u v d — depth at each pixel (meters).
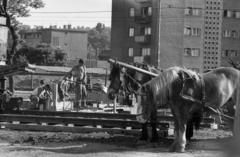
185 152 13.67
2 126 18.73
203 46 75.25
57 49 100.69
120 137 16.55
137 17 76.38
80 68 26.97
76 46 144.75
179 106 13.84
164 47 74.00
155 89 13.53
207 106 14.34
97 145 14.87
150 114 14.93
